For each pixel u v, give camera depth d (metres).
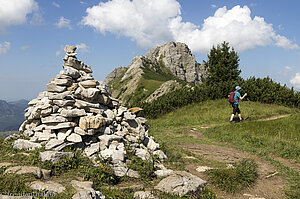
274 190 5.75
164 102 22.97
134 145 7.04
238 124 14.27
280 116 16.50
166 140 11.43
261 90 21.39
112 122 7.04
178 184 4.83
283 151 9.20
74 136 5.92
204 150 9.49
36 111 6.00
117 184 4.82
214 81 29.27
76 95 6.46
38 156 4.93
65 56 6.99
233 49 29.36
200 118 18.41
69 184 4.00
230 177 5.93
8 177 3.79
